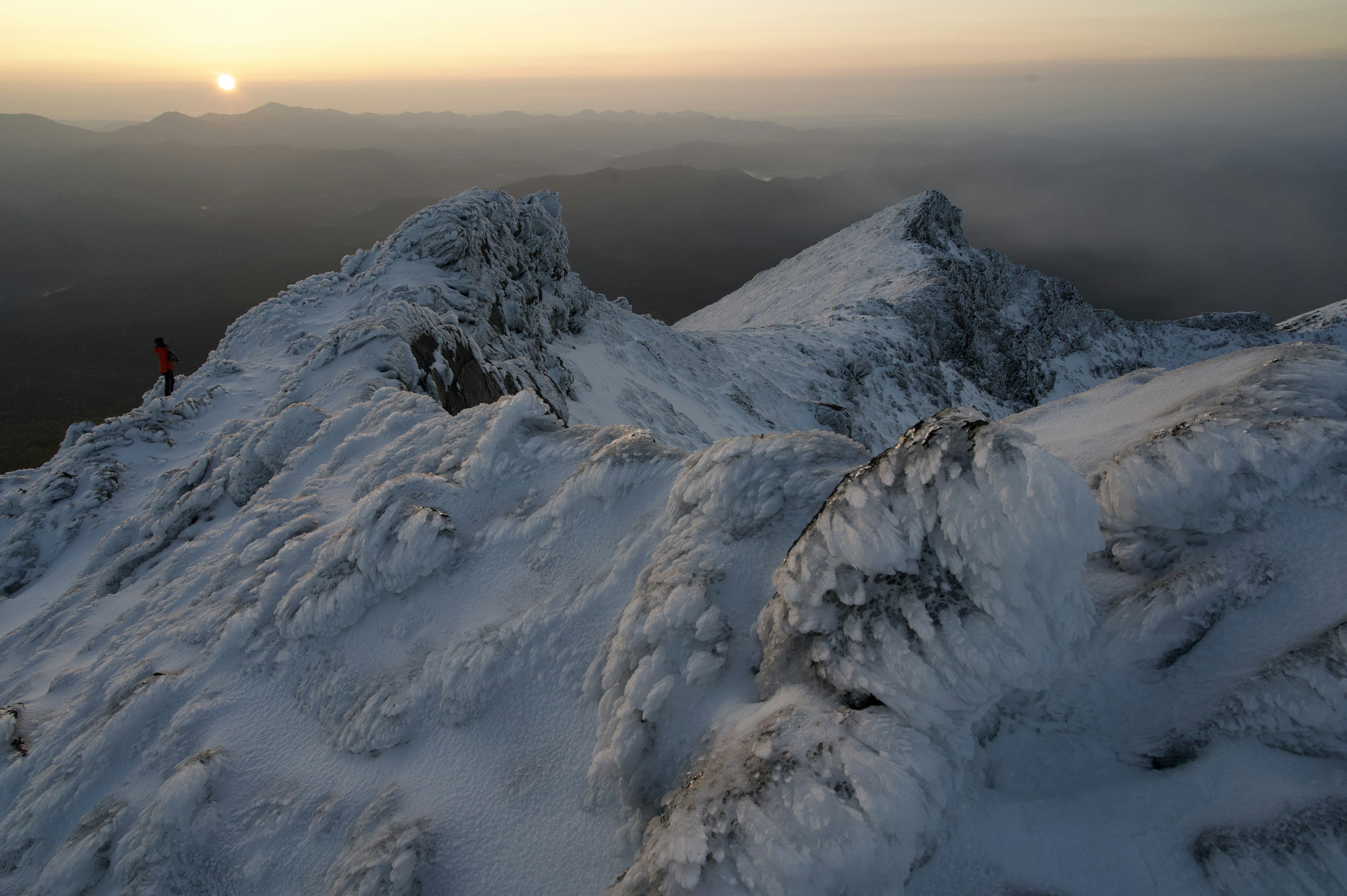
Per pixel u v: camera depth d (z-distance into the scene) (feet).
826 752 5.97
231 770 10.73
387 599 12.16
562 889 7.58
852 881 5.29
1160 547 7.57
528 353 68.74
